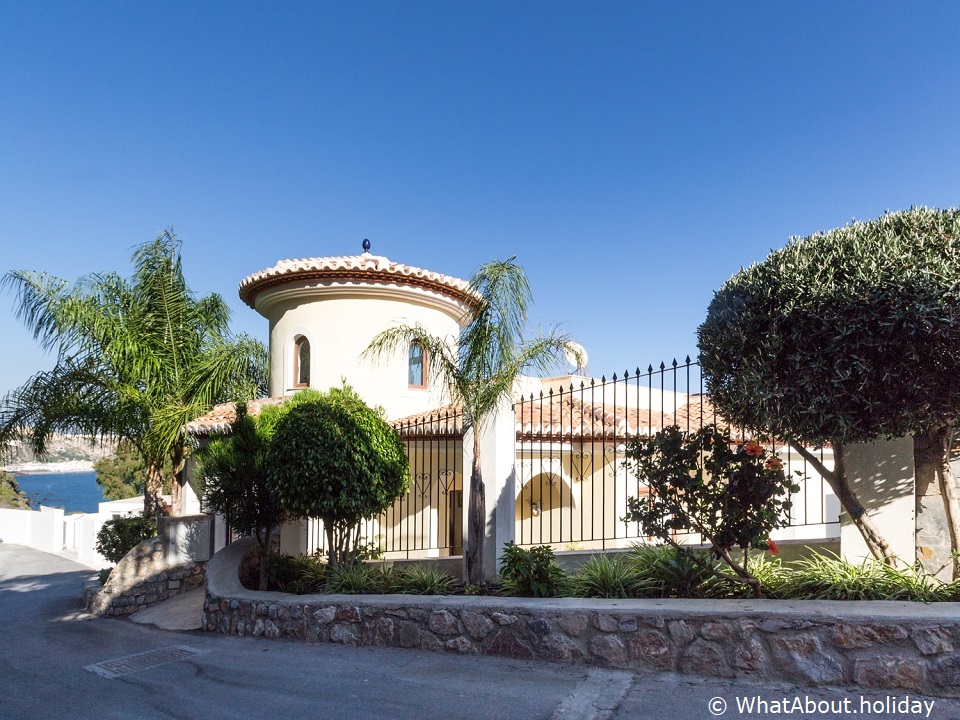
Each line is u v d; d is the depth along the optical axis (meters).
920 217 5.96
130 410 15.02
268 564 10.00
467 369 8.49
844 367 5.62
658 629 5.59
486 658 6.39
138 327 15.46
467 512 8.91
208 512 14.51
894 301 5.33
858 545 7.21
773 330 5.96
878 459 7.06
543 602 6.39
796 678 4.99
